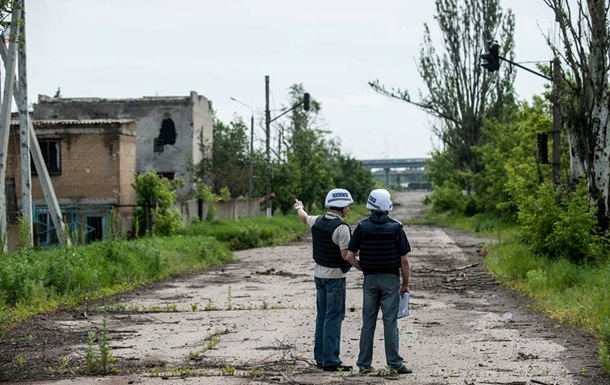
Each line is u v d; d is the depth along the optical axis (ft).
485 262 91.09
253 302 62.03
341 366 35.35
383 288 34.01
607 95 76.69
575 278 63.52
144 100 219.20
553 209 75.36
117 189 125.59
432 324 49.96
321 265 35.53
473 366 36.04
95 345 42.80
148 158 219.20
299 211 37.11
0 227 76.28
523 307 57.98
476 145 207.21
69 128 125.49
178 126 218.59
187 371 34.63
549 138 124.57
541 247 76.02
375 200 34.24
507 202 170.19
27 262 62.39
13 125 124.16
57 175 125.59
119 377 33.86
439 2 203.31
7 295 55.93
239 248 129.90
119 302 62.13
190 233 128.57
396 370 34.12
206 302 62.39
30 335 45.32
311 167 223.10
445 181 252.83
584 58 76.95
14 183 125.08
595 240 71.56
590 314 49.14
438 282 75.97
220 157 229.66
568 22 77.15
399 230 34.09
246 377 33.37
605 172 76.43
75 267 66.44
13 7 62.95
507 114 205.05
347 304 59.36
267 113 178.70
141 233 122.93
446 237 151.64
